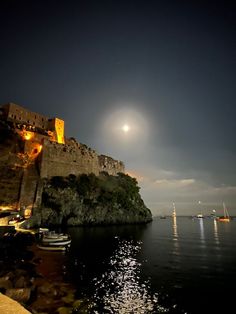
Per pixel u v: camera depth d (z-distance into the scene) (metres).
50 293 16.27
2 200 50.75
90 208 66.62
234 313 14.73
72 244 37.59
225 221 183.50
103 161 94.50
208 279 21.55
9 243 28.22
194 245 43.47
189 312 14.83
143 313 14.61
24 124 71.06
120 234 54.69
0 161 55.03
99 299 16.42
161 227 92.19
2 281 15.18
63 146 70.19
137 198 93.31
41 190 57.81
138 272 23.78
